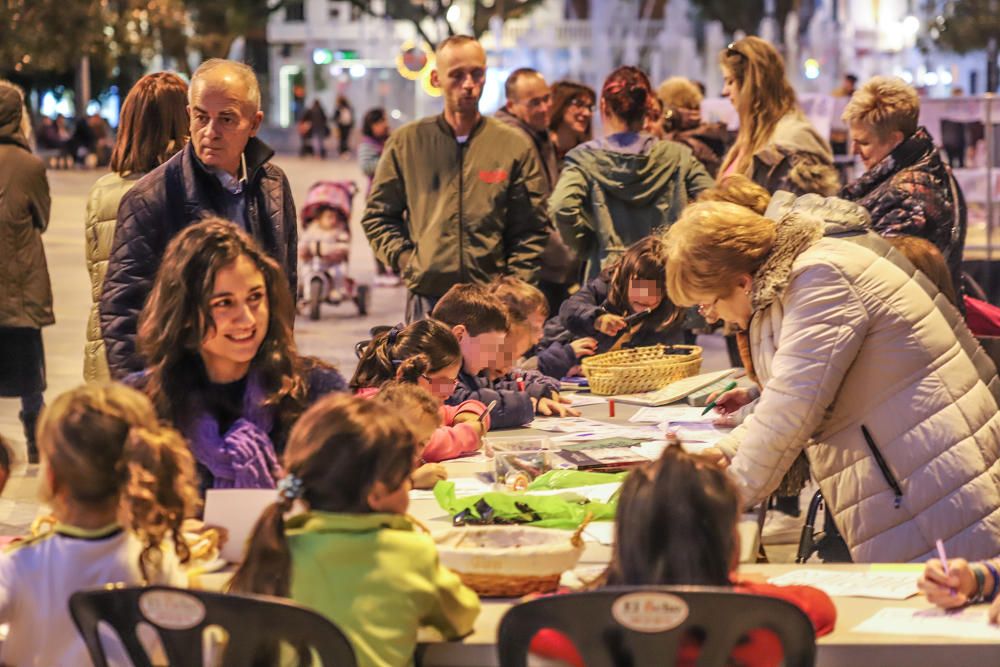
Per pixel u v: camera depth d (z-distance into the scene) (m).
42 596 2.62
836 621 2.71
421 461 3.96
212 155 4.26
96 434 2.60
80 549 2.62
